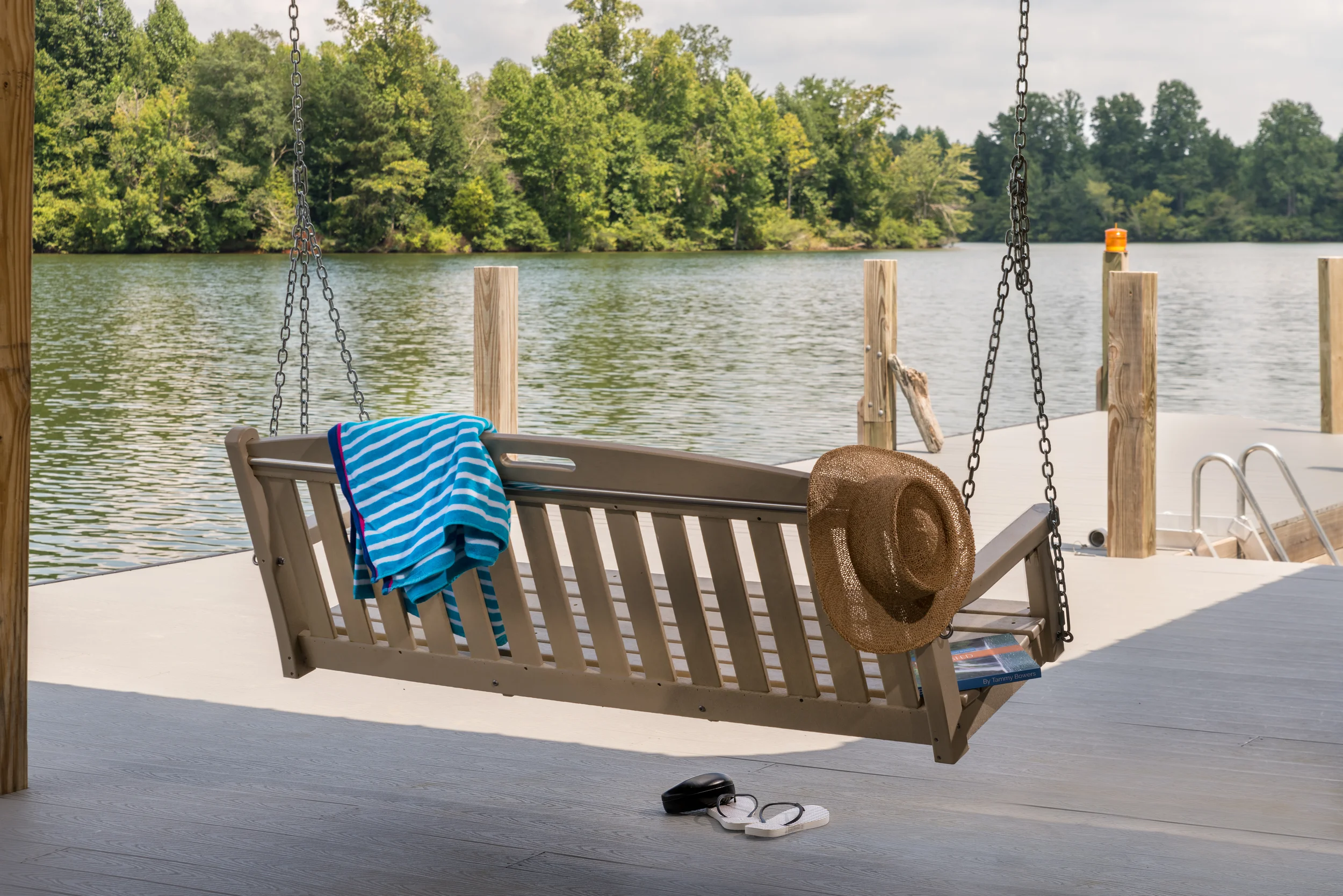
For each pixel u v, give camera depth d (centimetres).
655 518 279
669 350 2398
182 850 283
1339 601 511
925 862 274
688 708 292
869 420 957
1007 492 798
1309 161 11125
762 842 285
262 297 3841
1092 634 468
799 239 8556
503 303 738
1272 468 891
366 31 7062
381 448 290
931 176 9262
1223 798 312
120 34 6731
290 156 6656
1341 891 259
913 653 267
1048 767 335
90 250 6334
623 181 7888
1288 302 4031
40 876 270
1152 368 587
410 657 315
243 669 432
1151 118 11444
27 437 319
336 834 292
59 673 428
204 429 1420
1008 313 3628
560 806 310
